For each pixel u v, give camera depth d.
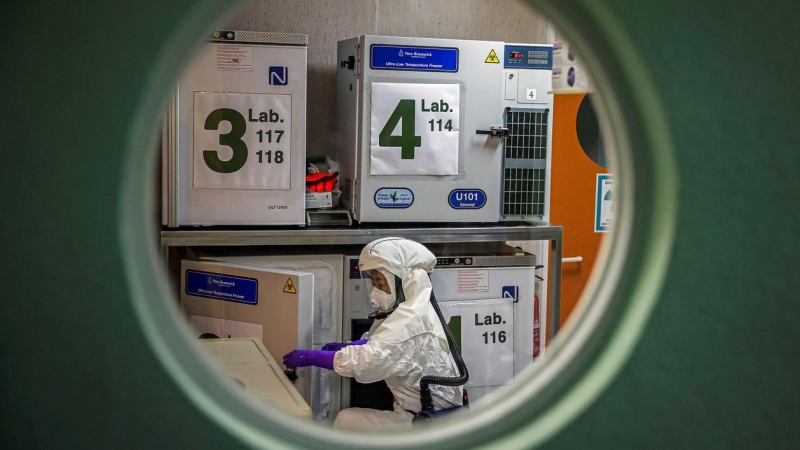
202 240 2.96
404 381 2.92
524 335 3.30
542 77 3.22
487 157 3.23
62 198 1.29
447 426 1.49
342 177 3.41
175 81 1.39
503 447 1.40
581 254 3.91
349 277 3.15
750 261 1.44
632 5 1.36
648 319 1.41
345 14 3.72
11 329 1.31
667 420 1.44
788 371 1.48
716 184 1.42
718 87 1.40
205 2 1.30
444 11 3.84
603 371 1.43
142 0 1.27
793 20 1.40
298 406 1.77
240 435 1.34
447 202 3.21
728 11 1.38
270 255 3.13
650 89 1.39
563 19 1.45
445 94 3.13
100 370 1.32
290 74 2.99
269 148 3.01
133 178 1.32
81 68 1.27
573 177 3.87
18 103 1.27
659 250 1.42
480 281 3.23
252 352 2.16
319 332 3.13
